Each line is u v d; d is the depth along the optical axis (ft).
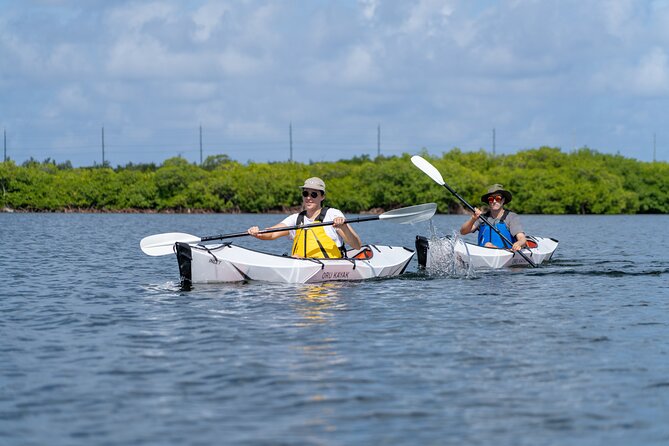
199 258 36.68
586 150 299.17
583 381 19.20
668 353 22.24
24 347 22.90
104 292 35.12
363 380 19.21
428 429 15.76
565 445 14.97
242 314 28.60
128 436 15.35
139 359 21.38
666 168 281.33
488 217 48.75
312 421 16.19
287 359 21.33
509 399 17.72
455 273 42.96
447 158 294.05
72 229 111.34
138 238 83.97
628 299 33.06
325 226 39.40
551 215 247.50
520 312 29.35
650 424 16.11
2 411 16.83
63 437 15.30
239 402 17.46
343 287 36.40
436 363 20.94
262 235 39.47
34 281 39.81
